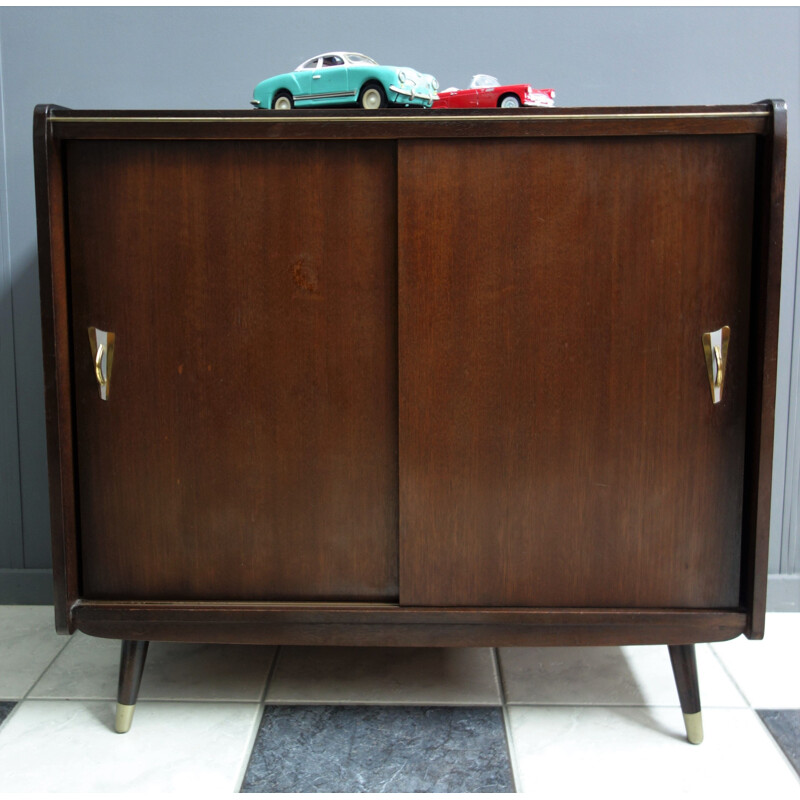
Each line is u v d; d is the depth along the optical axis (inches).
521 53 57.5
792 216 57.5
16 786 40.2
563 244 40.3
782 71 57.0
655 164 39.6
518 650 55.2
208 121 39.6
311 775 41.2
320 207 40.6
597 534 42.3
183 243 41.1
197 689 49.6
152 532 43.3
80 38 57.4
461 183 39.9
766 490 41.0
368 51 57.8
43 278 40.6
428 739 44.5
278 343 41.6
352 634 43.1
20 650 54.7
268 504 42.9
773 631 57.6
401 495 42.1
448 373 41.2
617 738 44.7
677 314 40.7
